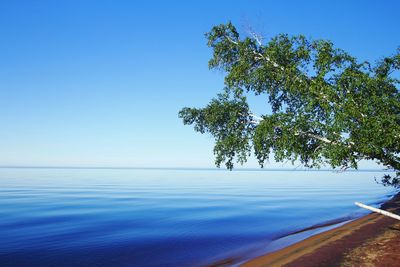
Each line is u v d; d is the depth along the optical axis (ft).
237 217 116.37
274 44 58.75
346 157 51.98
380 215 98.89
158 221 107.34
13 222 104.27
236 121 61.11
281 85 60.95
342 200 179.32
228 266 52.49
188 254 63.82
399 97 53.16
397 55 59.88
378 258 48.14
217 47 63.82
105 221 107.34
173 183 392.27
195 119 65.31
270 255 56.95
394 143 50.72
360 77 52.29
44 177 517.55
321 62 54.08
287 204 160.76
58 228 94.22
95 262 59.26
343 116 48.65
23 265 57.72
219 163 61.11
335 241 63.67
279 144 54.75
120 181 426.92
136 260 60.23
